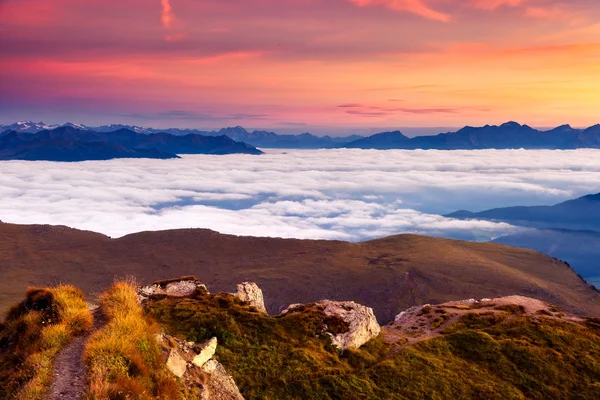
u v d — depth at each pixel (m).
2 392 16.52
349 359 44.72
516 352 49.50
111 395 15.71
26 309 23.28
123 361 18.00
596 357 49.88
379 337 54.19
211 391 21.11
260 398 34.34
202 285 52.34
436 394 40.16
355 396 36.91
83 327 21.45
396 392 39.59
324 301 58.47
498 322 62.00
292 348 42.25
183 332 39.59
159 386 17.81
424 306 75.81
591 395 42.69
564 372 46.34
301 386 36.66
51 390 16.12
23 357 18.77
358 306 56.62
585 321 62.66
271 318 47.62
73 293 25.08
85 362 17.92
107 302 24.39
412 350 48.66
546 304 73.38
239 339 41.56
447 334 57.12
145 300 46.09
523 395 42.00
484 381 43.34
